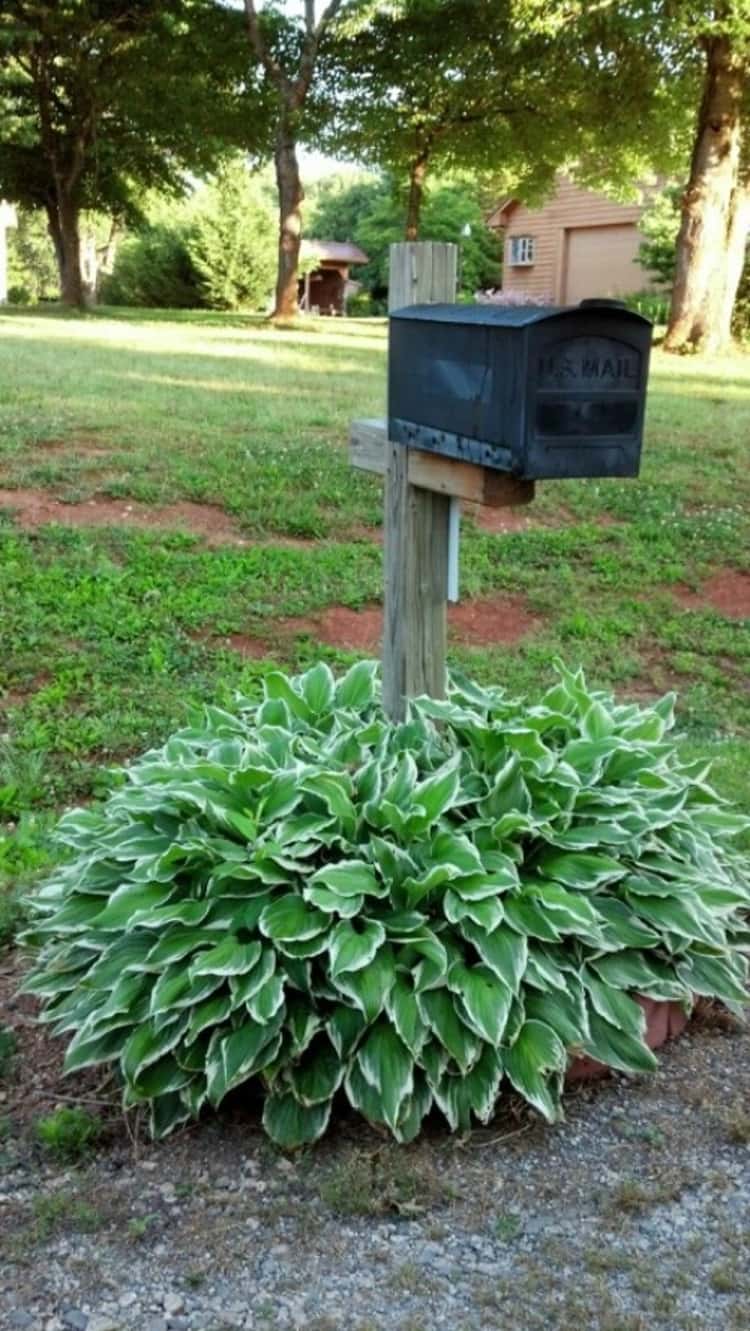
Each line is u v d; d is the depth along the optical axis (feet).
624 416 7.57
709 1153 7.79
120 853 8.66
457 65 60.39
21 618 18.39
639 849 8.91
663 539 25.09
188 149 73.00
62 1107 8.17
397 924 7.90
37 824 13.08
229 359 43.29
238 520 23.95
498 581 22.58
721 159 51.29
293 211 63.46
